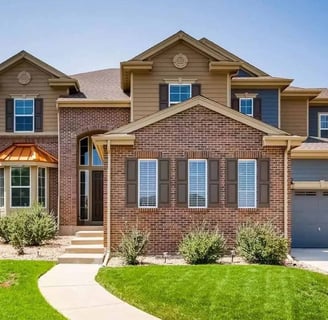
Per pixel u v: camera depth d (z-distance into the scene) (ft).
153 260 47.80
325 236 61.62
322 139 75.31
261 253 45.78
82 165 75.66
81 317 28.73
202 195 52.11
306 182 61.52
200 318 28.48
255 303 30.58
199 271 39.17
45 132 73.87
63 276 40.29
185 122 52.37
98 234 58.85
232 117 52.37
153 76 68.69
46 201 71.31
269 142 51.57
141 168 52.13
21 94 74.13
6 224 60.95
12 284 36.55
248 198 52.16
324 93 83.10
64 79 73.72
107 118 71.56
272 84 71.61
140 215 51.72
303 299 31.71
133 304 31.65
